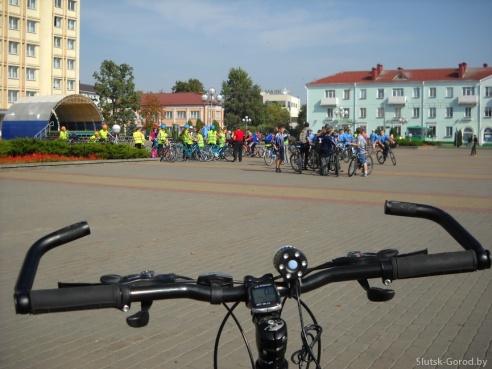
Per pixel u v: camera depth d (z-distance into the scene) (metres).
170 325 5.51
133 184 18.42
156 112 93.06
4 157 26.25
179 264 7.73
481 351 4.87
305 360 2.09
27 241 9.31
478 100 87.62
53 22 72.94
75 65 76.69
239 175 22.42
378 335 5.25
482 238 9.76
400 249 8.73
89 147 29.14
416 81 90.19
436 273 2.00
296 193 16.28
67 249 8.65
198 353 4.83
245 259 8.05
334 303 6.19
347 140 30.47
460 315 5.80
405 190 17.30
